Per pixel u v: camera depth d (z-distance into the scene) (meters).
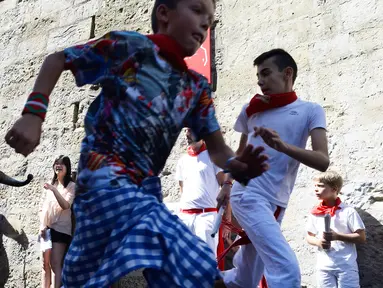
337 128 4.24
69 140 6.25
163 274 1.41
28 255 6.20
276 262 2.64
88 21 6.59
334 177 3.90
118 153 1.54
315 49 4.53
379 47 4.17
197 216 4.30
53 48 6.86
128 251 1.38
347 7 4.43
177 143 5.28
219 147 1.91
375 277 3.78
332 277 3.72
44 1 7.22
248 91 4.89
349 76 4.27
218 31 5.29
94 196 1.49
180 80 1.68
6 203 6.64
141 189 1.53
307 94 4.47
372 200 3.93
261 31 4.95
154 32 1.78
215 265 1.45
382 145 3.97
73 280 1.57
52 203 5.50
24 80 7.04
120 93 1.57
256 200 2.81
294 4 4.77
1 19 7.68
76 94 6.39
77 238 1.56
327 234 3.63
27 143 1.46
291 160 2.91
